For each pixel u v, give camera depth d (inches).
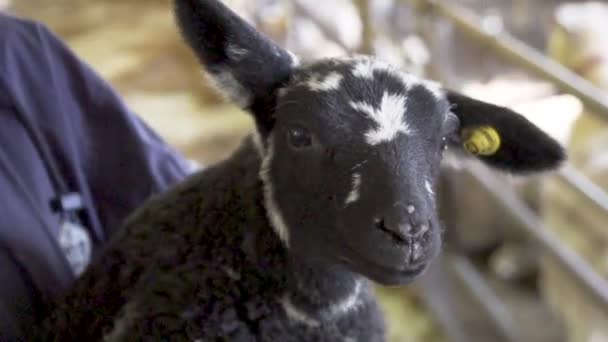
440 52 84.5
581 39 75.6
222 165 46.7
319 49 118.6
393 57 89.6
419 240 42.4
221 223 45.2
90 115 50.2
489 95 100.5
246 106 46.0
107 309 45.0
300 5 123.3
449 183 89.4
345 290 45.7
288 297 45.0
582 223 71.6
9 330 45.4
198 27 44.9
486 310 83.7
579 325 73.9
